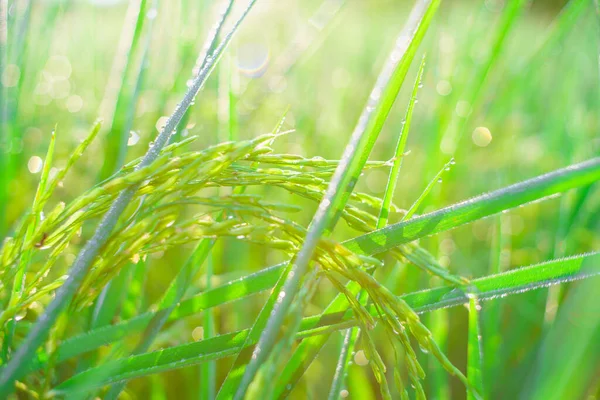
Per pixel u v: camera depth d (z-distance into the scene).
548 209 0.96
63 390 0.48
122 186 0.47
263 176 0.49
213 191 0.84
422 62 0.53
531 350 0.67
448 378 0.72
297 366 0.51
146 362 0.49
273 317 0.45
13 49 0.75
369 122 0.46
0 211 0.66
